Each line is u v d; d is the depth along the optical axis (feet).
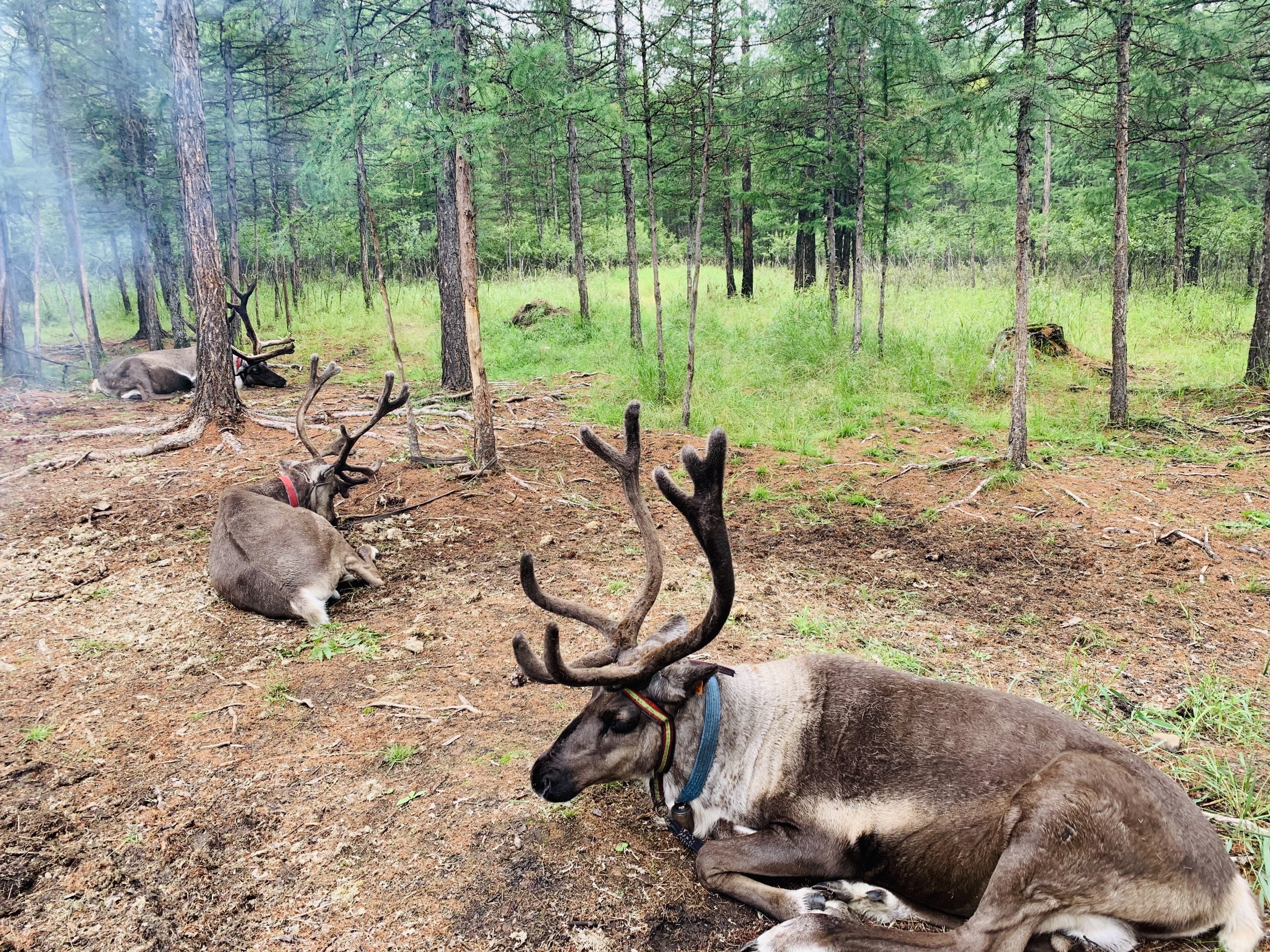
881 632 17.48
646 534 11.49
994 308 52.65
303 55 54.90
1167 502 24.58
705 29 35.58
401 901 10.14
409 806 11.80
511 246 103.86
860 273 42.86
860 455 31.30
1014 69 26.05
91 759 13.06
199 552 21.95
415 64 24.34
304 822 11.55
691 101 37.27
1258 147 42.29
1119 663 16.03
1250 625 17.46
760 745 10.36
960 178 85.05
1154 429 31.94
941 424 34.65
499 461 28.63
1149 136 32.37
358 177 32.19
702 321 55.93
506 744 13.25
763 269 95.25
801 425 35.24
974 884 9.23
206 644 17.02
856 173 44.55
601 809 11.85
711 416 36.22
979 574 20.97
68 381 49.47
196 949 9.53
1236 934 8.82
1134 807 8.48
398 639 17.01
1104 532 22.88
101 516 24.59
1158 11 30.83
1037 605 18.94
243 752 13.23
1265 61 43.29
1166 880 8.52
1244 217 69.72
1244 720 13.55
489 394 27.96
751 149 48.88
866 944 8.71
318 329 66.28
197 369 32.63
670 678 10.40
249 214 81.66
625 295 76.13
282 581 17.80
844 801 9.82
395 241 88.28
